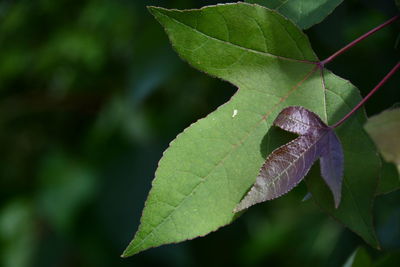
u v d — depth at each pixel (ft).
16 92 3.51
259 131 1.59
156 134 3.11
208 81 2.76
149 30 2.38
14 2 2.79
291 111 1.58
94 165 3.29
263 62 1.61
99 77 3.38
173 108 3.09
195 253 2.97
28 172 3.67
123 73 3.28
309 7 1.63
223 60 1.60
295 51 1.61
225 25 1.59
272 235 3.45
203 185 1.56
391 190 1.64
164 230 1.55
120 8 3.09
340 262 2.34
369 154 1.60
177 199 1.55
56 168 3.39
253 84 1.60
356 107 1.60
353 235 2.33
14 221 3.51
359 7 2.26
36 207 3.51
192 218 1.56
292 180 1.55
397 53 2.21
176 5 2.25
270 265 3.42
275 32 1.60
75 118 3.54
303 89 1.61
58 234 3.38
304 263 3.35
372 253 2.17
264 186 1.55
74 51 3.22
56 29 3.15
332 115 1.61
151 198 1.55
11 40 3.18
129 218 2.89
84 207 3.18
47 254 3.37
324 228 3.33
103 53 3.26
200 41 1.59
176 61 2.39
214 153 1.57
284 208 3.49
